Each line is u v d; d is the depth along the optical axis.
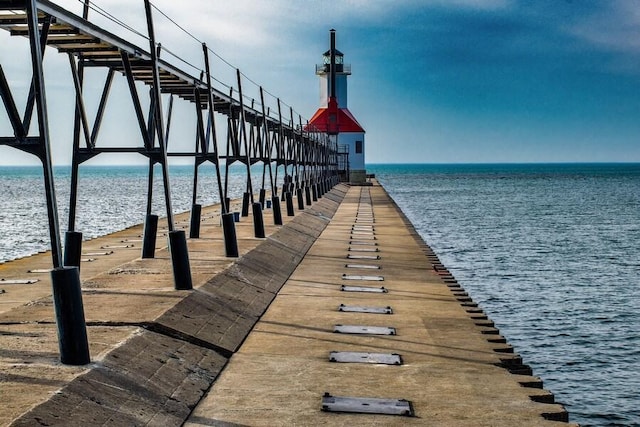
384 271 22.00
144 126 14.94
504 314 24.72
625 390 17.20
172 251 14.67
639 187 145.62
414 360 11.85
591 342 21.14
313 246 28.41
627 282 31.12
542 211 76.81
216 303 14.50
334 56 97.81
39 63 9.18
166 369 10.20
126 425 8.23
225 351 12.06
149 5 14.87
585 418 15.58
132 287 14.88
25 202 81.69
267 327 14.27
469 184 170.88
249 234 26.78
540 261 37.81
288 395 9.97
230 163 26.42
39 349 9.84
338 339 13.26
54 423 7.47
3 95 9.70
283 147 40.16
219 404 9.62
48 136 9.24
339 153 89.56
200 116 20.47
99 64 15.55
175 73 17.56
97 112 15.96
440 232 53.84
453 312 15.73
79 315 9.18
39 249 36.88
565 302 26.70
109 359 9.53
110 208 70.88
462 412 9.34
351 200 60.81
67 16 11.38
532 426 8.87
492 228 57.25
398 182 190.25
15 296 16.30
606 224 61.03
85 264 21.89
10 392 8.02
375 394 10.02
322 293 18.03
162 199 90.62
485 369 11.35
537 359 19.52
